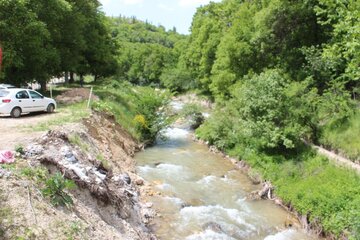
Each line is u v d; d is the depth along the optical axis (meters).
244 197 17.20
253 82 21.81
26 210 8.14
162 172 20.31
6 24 23.02
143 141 27.66
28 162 9.85
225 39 36.25
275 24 27.27
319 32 26.66
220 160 23.83
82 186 10.57
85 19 38.50
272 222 14.59
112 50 57.28
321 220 13.64
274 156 20.11
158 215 14.12
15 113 19.50
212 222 13.94
